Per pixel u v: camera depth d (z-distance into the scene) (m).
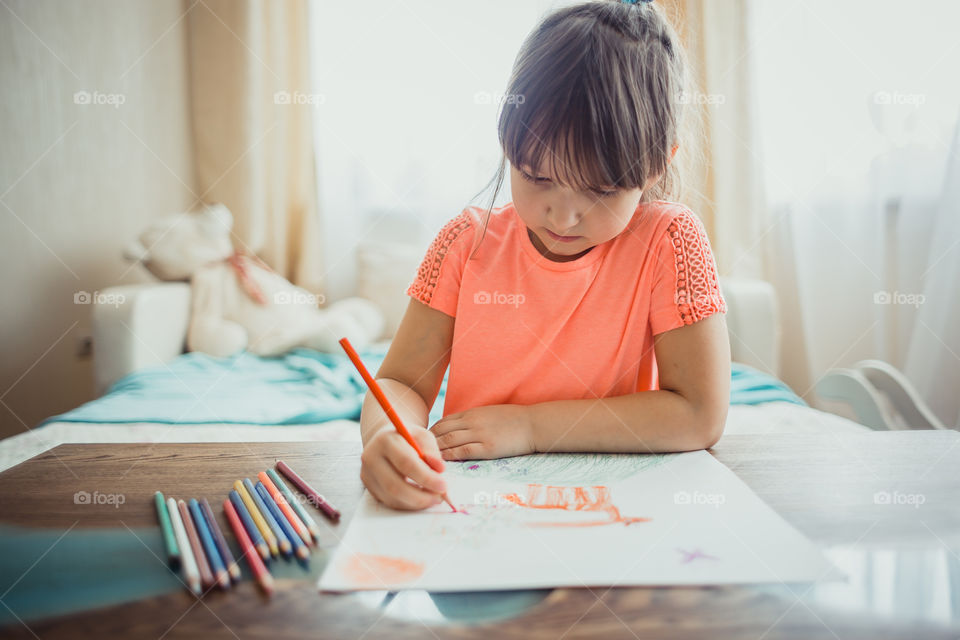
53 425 1.19
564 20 0.60
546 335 0.73
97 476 0.51
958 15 1.78
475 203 0.90
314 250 2.30
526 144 0.56
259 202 2.26
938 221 1.79
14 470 0.52
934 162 1.83
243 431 1.19
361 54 2.26
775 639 0.30
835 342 2.01
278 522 0.41
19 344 1.82
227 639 0.30
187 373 1.59
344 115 2.28
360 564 0.36
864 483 0.48
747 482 0.49
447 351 0.76
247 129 2.23
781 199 2.07
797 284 2.06
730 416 1.29
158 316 1.66
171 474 0.51
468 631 0.30
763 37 2.02
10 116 1.78
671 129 0.64
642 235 0.71
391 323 2.21
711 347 0.63
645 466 0.53
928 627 0.30
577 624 0.31
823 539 0.39
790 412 1.31
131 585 0.35
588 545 0.39
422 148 2.28
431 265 0.74
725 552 0.37
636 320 0.71
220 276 1.89
